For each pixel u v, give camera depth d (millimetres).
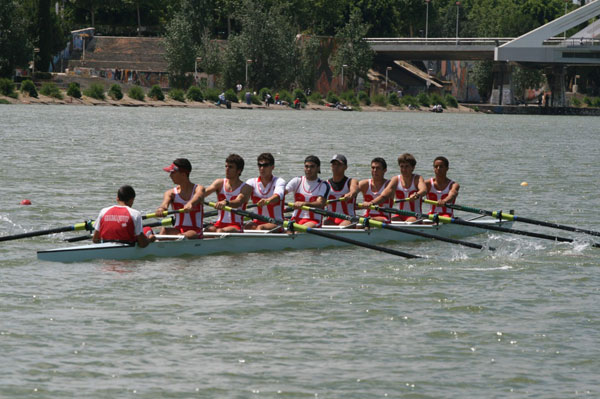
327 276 25188
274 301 21781
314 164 30922
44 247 28250
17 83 176000
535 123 173375
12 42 173625
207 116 146125
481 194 46625
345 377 16328
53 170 50594
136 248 27016
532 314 20984
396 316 20547
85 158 59438
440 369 16891
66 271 24750
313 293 22797
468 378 16422
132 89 185125
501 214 33594
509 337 19000
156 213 27859
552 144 97375
